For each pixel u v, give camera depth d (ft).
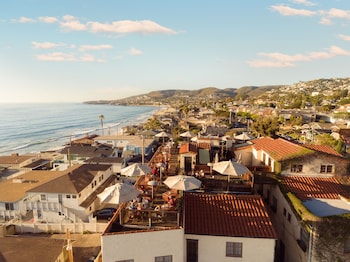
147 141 270.26
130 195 61.93
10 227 111.86
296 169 87.66
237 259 60.95
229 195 73.41
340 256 61.57
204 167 98.68
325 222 60.95
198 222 63.72
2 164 214.28
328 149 98.17
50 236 110.22
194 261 62.13
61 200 122.93
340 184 84.07
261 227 62.44
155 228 57.11
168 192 74.90
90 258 91.40
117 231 56.29
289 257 74.64
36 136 499.92
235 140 153.17
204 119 474.49
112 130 565.53
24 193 131.23
